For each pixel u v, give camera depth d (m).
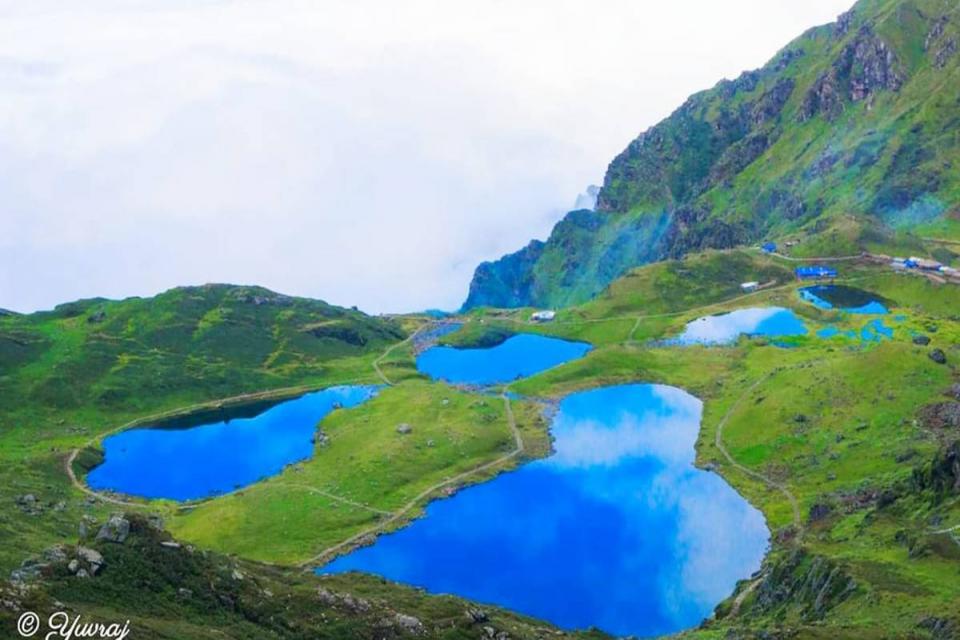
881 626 145.38
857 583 165.88
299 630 136.38
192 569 141.75
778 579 198.25
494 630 153.62
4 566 177.62
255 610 138.25
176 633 118.75
